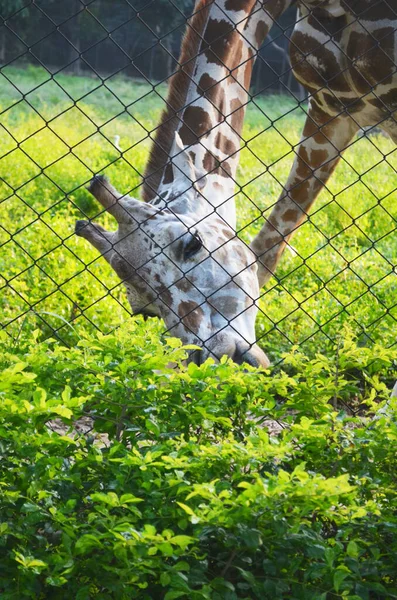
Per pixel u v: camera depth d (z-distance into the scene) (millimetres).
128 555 3635
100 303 9883
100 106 36094
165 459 3791
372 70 7746
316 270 11695
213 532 3758
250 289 6754
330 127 8812
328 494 3607
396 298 10211
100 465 4180
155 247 6500
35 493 3873
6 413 4062
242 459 3926
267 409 4547
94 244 6727
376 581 3922
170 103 7562
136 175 18297
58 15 48500
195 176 7070
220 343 6203
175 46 47938
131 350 4660
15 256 11391
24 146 20312
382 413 4750
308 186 9062
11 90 39094
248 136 25016
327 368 4832
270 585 3701
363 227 14953
